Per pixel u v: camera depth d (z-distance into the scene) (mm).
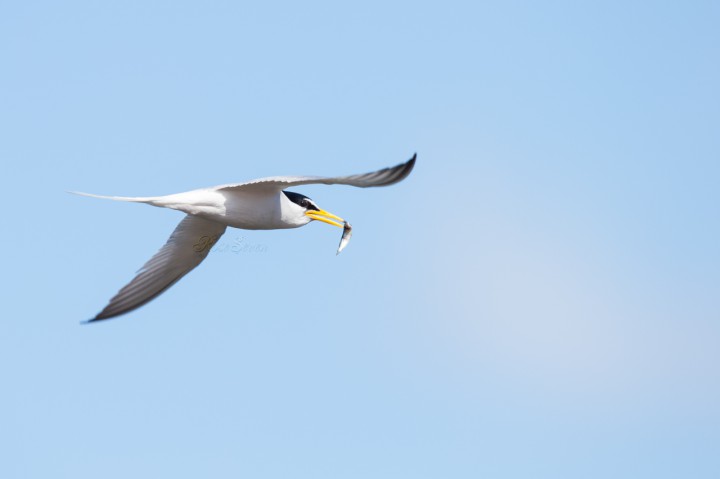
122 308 16406
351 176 12398
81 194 13289
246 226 14828
